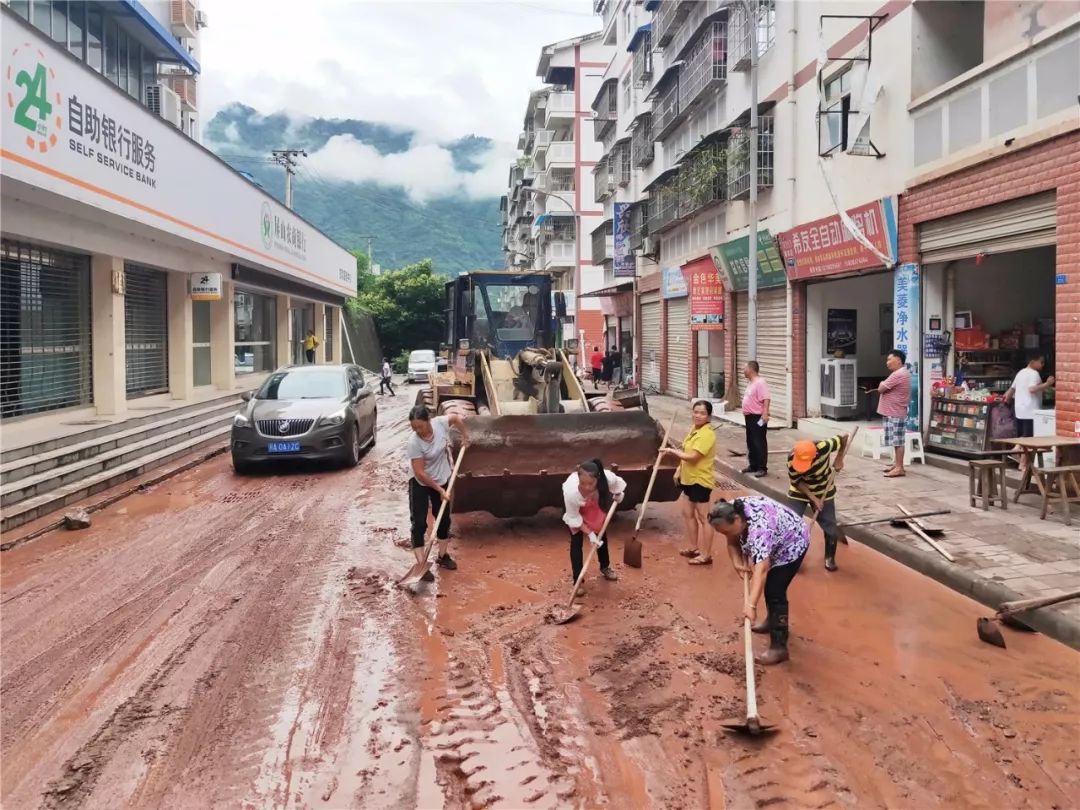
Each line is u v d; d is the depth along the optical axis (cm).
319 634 541
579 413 827
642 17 2995
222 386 2031
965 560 641
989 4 948
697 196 1912
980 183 949
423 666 486
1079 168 797
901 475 998
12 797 350
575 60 4838
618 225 2934
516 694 446
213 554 748
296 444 1166
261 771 369
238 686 460
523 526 846
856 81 1195
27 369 1199
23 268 1188
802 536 487
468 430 799
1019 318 1148
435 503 727
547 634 538
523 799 344
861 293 1484
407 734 402
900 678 461
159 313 1689
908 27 1095
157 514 921
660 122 2420
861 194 1233
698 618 566
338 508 952
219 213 1662
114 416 1351
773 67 1568
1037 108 862
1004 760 372
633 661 491
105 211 1145
